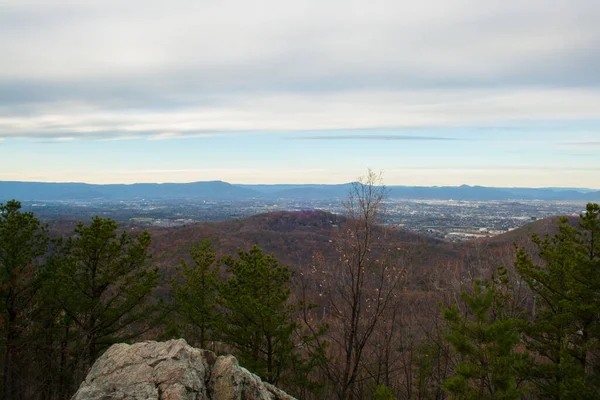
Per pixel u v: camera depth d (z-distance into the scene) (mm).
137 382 7145
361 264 13484
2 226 15383
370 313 13805
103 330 16406
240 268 15664
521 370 12641
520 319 13594
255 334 14984
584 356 12570
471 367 10445
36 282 16016
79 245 15664
